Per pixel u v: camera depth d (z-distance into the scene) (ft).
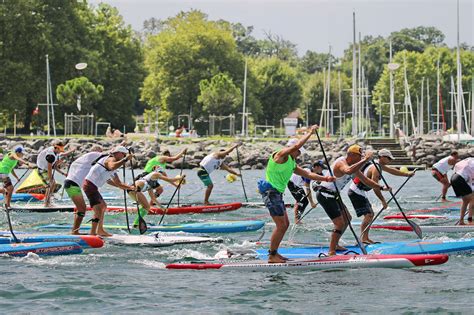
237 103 428.97
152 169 106.73
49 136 338.13
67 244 74.54
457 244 72.69
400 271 65.31
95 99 365.61
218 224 92.02
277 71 536.01
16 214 111.04
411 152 306.14
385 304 55.11
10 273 65.51
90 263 70.28
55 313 52.60
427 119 527.40
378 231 90.63
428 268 66.49
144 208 89.35
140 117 575.79
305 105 579.48
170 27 539.29
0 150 129.18
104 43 429.79
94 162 81.82
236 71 471.62
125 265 69.26
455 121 542.57
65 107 387.55
